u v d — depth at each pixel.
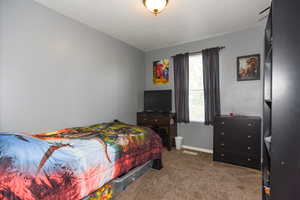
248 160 2.47
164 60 3.95
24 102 1.90
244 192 1.81
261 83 2.73
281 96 0.95
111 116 3.23
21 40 1.87
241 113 2.91
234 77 2.99
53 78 2.21
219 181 2.05
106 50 3.10
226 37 3.08
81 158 1.29
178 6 2.15
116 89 3.35
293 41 0.92
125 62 3.60
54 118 2.22
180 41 3.51
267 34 1.50
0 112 1.71
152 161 2.43
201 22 2.62
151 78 4.21
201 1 2.04
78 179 1.20
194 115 3.51
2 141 1.01
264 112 1.55
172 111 3.81
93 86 2.83
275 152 0.96
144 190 1.83
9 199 0.82
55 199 1.04
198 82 3.47
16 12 1.82
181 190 1.84
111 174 1.52
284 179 0.93
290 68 0.93
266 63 1.55
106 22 2.61
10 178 0.85
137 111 4.00
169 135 3.32
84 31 2.66
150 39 3.39
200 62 3.44
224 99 3.09
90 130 2.18
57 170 1.09
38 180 0.97
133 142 1.93
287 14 0.94
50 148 1.20
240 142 2.54
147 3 1.91
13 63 1.80
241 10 2.26
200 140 3.39
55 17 2.23
